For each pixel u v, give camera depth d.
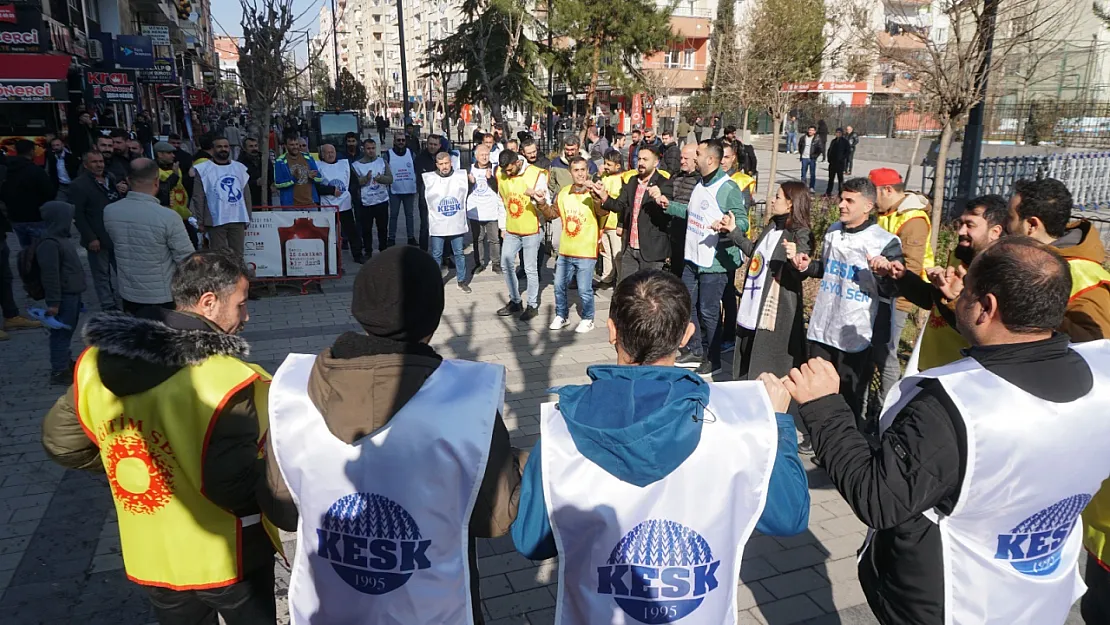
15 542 4.07
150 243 5.75
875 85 36.38
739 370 5.65
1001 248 1.98
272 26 10.95
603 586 1.79
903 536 2.04
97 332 2.14
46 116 18.83
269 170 11.28
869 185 4.68
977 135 10.20
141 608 3.54
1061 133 18.66
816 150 21.09
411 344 1.95
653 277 1.96
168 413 2.17
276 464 1.94
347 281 10.19
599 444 1.74
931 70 7.13
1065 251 3.02
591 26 31.53
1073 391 1.88
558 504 1.77
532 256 8.07
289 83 11.98
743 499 1.76
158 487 2.26
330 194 10.33
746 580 3.73
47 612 3.50
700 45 50.78
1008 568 1.96
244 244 9.08
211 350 2.21
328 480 1.87
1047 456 1.84
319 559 1.93
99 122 22.16
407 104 30.25
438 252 9.37
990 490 1.84
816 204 14.30
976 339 2.04
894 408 2.08
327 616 1.96
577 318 8.34
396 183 11.14
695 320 6.71
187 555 2.31
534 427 5.52
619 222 8.59
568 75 33.06
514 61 29.33
